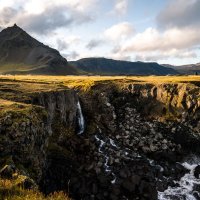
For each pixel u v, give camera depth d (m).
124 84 100.06
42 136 38.28
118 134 80.12
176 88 95.81
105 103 92.88
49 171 50.50
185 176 61.81
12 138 31.94
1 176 19.83
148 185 51.53
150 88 98.06
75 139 69.44
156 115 92.62
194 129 85.94
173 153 69.94
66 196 15.88
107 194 49.25
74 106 78.00
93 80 107.88
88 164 58.62
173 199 51.62
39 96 59.56
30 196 15.11
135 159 65.62
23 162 32.06
